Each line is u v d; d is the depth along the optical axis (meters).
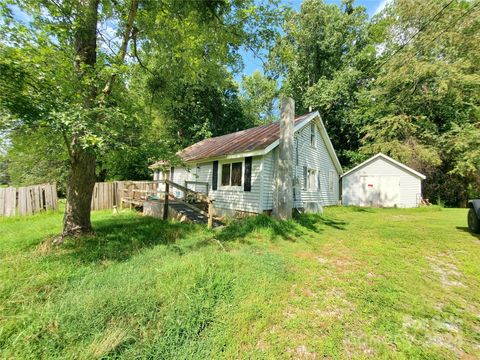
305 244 5.40
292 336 2.32
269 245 5.26
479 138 13.88
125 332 2.15
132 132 5.54
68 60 4.39
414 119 17.38
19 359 1.87
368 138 19.75
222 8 5.57
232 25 6.03
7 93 3.51
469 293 3.19
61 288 2.95
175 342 2.14
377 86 19.00
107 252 4.41
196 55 6.59
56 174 16.58
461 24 15.34
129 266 3.72
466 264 4.16
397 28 18.53
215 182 10.90
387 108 18.19
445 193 16.41
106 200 12.16
